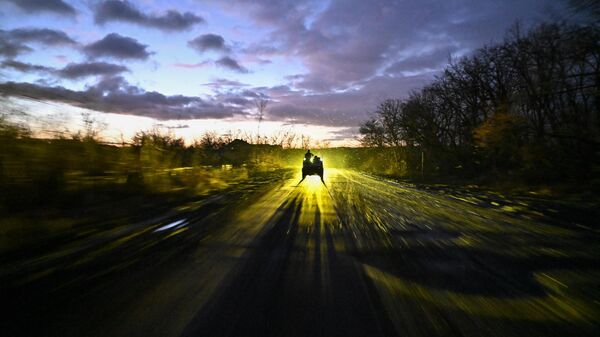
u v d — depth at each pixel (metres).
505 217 11.09
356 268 5.95
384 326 3.92
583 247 7.45
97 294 4.74
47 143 11.40
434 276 5.57
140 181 15.34
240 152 43.81
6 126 9.84
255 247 7.26
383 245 7.52
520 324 3.99
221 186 21.09
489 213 11.91
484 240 8.03
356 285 5.15
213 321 4.00
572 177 19.20
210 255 6.65
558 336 3.72
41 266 5.89
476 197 16.77
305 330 3.82
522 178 21.98
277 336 3.69
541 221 10.44
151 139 18.31
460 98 32.81
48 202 10.77
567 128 19.52
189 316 4.12
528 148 21.73
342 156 101.38
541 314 4.24
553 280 5.43
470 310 4.34
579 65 17.61
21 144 10.18
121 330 3.79
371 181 28.34
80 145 12.59
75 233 8.27
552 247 7.44
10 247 6.99
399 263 6.25
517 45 23.75
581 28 15.14
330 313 4.23
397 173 39.38
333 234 8.54
